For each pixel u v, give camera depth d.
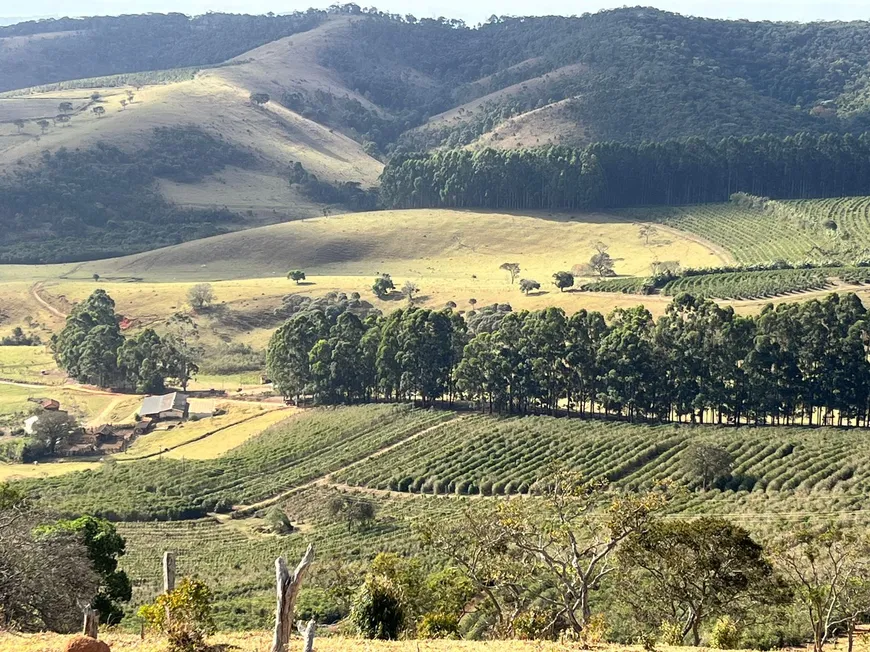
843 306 127.44
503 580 50.09
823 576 51.94
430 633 44.94
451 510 98.44
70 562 40.97
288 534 98.12
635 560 46.22
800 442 108.69
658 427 121.94
